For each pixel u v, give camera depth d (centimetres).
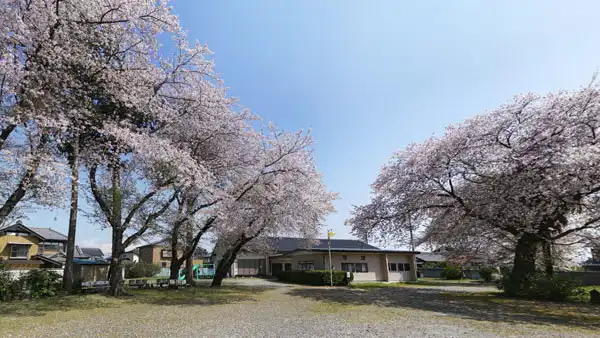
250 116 1354
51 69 888
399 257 2555
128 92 1069
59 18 856
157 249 3953
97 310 901
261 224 1617
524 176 1073
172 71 1171
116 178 1236
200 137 1272
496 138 1195
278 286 1880
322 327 692
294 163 1445
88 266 1538
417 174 1291
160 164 1053
